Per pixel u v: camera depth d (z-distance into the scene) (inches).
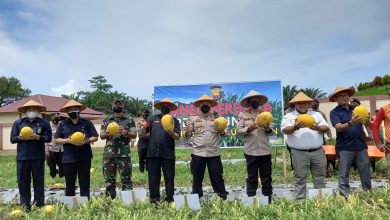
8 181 555.8
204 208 299.6
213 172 349.4
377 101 1174.3
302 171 323.0
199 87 701.9
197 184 354.0
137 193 318.0
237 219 261.3
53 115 556.7
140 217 275.0
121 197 321.4
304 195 322.0
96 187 478.3
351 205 270.4
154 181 333.4
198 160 349.1
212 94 691.4
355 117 305.3
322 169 325.1
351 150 320.5
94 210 300.2
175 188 449.4
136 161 843.4
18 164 337.1
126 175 362.0
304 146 320.2
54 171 570.6
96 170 661.9
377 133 343.6
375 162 548.1
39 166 341.1
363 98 1189.1
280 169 592.4
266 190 342.3
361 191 327.9
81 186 352.8
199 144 349.1
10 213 309.7
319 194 296.2
